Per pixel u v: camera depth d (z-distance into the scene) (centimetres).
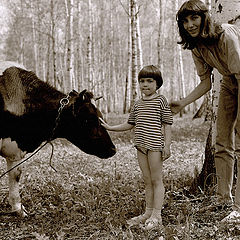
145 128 459
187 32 444
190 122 2103
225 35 429
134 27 1695
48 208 549
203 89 493
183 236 397
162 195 465
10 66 534
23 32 4181
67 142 1331
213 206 498
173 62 3222
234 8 546
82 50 4241
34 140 533
